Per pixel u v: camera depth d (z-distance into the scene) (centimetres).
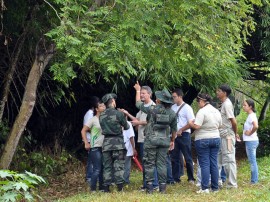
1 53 1167
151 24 895
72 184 1244
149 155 941
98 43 832
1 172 425
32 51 1102
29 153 1440
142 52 924
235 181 989
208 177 938
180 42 913
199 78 1387
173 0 898
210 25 952
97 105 1026
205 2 895
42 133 1536
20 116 978
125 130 1031
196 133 941
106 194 944
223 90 976
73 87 1505
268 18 1505
